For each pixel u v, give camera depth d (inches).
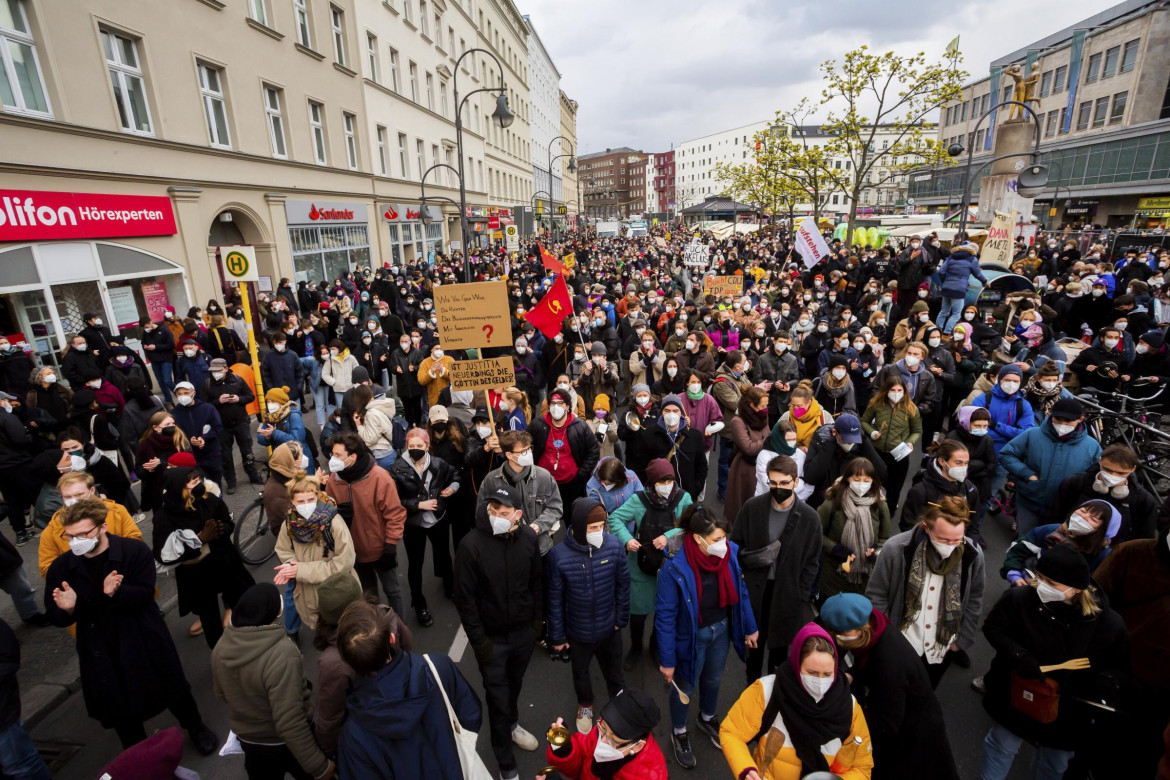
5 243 394.6
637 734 96.7
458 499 221.1
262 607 117.4
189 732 157.4
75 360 362.3
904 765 109.0
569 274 903.7
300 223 763.4
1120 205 1568.7
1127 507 159.3
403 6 1138.0
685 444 230.1
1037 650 117.9
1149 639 125.3
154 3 517.7
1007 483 260.5
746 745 108.9
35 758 133.1
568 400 232.8
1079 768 127.3
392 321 511.2
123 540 142.7
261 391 371.6
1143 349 303.7
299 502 163.3
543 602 152.8
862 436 198.1
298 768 125.5
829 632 109.1
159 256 522.6
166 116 532.1
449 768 101.1
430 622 207.9
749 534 161.9
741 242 1582.2
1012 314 398.0
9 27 401.4
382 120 1027.9
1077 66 1772.9
